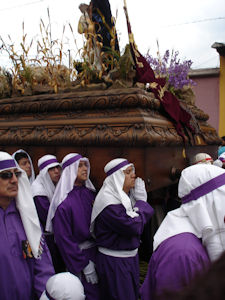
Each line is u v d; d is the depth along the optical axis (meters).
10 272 1.63
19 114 3.67
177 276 1.23
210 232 1.34
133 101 2.87
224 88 10.73
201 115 4.69
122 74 3.27
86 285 2.56
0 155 1.76
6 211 1.76
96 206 2.53
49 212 2.68
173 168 3.38
